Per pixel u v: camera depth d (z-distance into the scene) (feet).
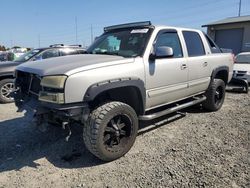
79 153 13.88
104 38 16.99
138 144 14.73
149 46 14.55
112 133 12.76
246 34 73.20
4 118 20.51
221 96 21.57
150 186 10.70
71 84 11.44
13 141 15.70
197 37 18.92
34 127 17.99
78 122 13.20
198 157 13.01
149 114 15.62
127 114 13.11
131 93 13.99
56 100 11.43
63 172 12.05
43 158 13.47
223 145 14.42
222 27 78.33
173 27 16.75
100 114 12.10
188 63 17.11
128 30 16.10
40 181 11.38
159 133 16.37
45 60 14.33
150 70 14.32
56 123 12.93
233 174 11.37
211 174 11.41
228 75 22.12
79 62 12.76
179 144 14.65
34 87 13.12
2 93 25.96
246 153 13.37
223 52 22.09
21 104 14.16
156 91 14.96
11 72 26.05
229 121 18.60
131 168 12.16
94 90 11.84
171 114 19.81
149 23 15.51
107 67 12.50
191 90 18.06
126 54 14.55
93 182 11.16
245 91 30.12
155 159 12.93
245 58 37.01
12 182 11.35
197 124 18.02
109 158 12.67
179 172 11.65
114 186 10.80
